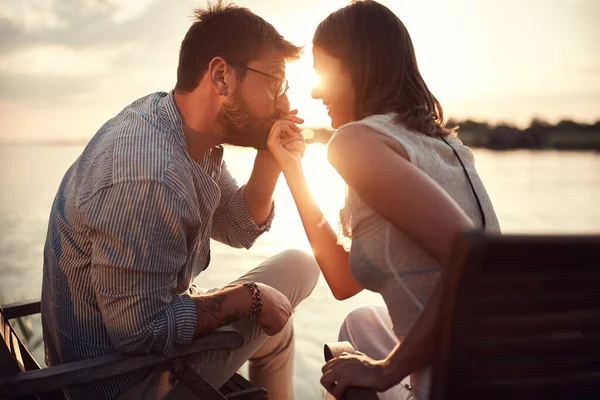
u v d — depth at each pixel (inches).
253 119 81.7
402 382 65.4
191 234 75.7
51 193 700.7
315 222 79.3
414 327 49.4
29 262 293.0
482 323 40.8
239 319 76.7
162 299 70.2
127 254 68.2
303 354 170.1
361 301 230.2
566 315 41.6
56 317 79.4
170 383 76.4
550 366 42.9
